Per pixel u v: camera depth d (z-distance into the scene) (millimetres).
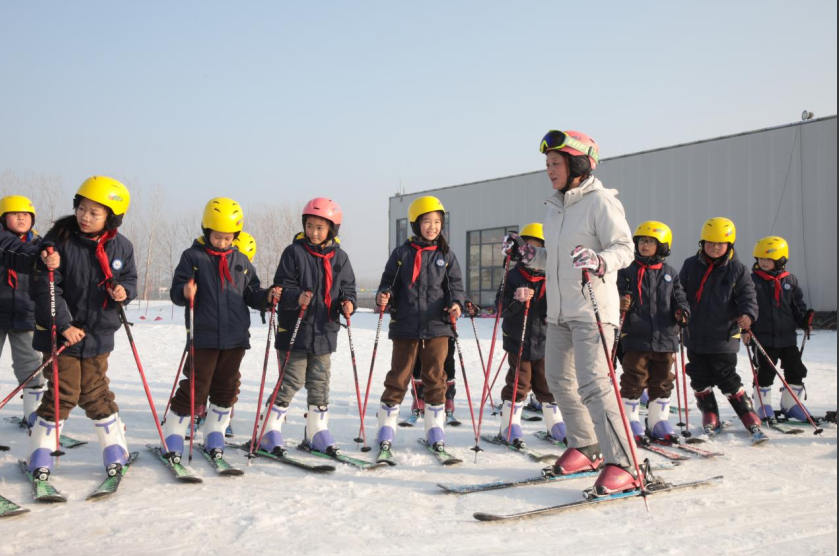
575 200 3494
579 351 3410
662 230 4715
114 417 3637
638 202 19328
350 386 7234
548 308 3625
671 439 4559
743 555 2523
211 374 3963
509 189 23141
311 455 4141
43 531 2711
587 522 2902
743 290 4969
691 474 3750
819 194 15859
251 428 5020
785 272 5684
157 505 3072
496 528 2809
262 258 37781
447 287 4406
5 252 3568
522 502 3189
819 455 4285
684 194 18328
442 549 2561
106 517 2885
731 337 4996
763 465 3988
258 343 11477
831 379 7930
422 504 3160
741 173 17219
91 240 3447
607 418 3297
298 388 4230
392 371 4387
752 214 17000
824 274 15758
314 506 3088
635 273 4672
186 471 3623
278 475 3662
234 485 3441
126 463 3652
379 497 3270
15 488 3293
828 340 13266
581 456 3686
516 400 4555
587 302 3385
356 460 3979
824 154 15789
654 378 4730
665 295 4684
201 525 2789
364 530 2762
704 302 5047
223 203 3930
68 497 3172
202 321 3900
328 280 4211
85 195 3373
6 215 4656
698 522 2908
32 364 4668
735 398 4980
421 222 4375
